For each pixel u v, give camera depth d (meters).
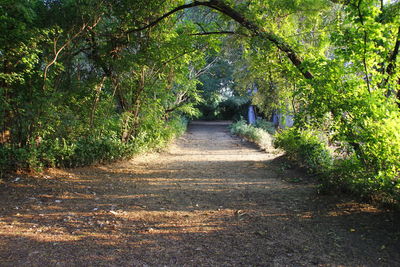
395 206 4.10
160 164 10.00
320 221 4.08
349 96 4.58
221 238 3.61
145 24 9.47
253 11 7.89
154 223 4.13
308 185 6.27
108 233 3.72
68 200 5.12
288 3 7.63
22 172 6.48
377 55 4.49
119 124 9.77
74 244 3.36
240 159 11.67
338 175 5.16
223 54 16.22
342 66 4.78
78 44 8.02
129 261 3.00
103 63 8.91
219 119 45.56
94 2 7.44
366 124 4.23
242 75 15.88
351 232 3.64
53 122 7.17
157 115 12.62
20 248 3.19
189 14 12.53
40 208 4.59
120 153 9.47
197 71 20.84
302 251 3.22
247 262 3.00
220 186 6.59
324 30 7.72
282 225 4.01
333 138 4.69
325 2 7.51
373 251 3.14
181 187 6.50
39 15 7.11
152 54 9.49
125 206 4.92
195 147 16.78
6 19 5.60
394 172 4.04
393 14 4.89
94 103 8.78
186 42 9.46
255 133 18.20
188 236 3.67
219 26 9.91
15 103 6.41
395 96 5.16
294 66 7.26
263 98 14.41
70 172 7.32
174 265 2.94
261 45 7.71
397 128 4.05
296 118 5.32
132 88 10.49
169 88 13.30
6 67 6.17
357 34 4.48
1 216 4.12
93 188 6.07
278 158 10.28
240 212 4.63
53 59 7.02
